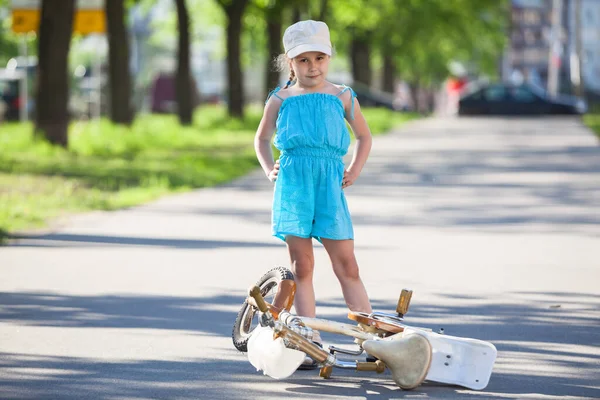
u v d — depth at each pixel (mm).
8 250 14867
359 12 67188
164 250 14867
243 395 7832
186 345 9453
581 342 9609
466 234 16453
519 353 9180
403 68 86750
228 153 33312
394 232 16672
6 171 25094
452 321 10469
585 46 126062
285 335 7871
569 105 63219
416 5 70062
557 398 7770
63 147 30734
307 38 8430
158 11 85438
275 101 8586
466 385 7957
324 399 7715
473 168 28484
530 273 13109
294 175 8398
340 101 8516
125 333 9930
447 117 68625
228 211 19422
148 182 23781
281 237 8617
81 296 11688
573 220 18078
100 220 18094
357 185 24047
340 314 10703
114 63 38312
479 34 78688
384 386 8078
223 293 11875
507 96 63969
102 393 7895
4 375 8422
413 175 26469
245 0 50562
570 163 29859
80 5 36750
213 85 113250
